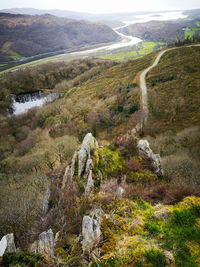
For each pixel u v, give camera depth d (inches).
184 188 392.8
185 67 2878.9
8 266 255.0
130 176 511.5
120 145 654.5
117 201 370.0
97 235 280.8
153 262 234.8
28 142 2247.8
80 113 2456.9
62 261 263.6
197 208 316.5
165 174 611.2
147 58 4613.7
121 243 266.1
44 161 1395.2
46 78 5625.0
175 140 1432.1
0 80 5137.8
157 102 2183.8
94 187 466.3
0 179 1348.4
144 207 351.6
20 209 675.4
